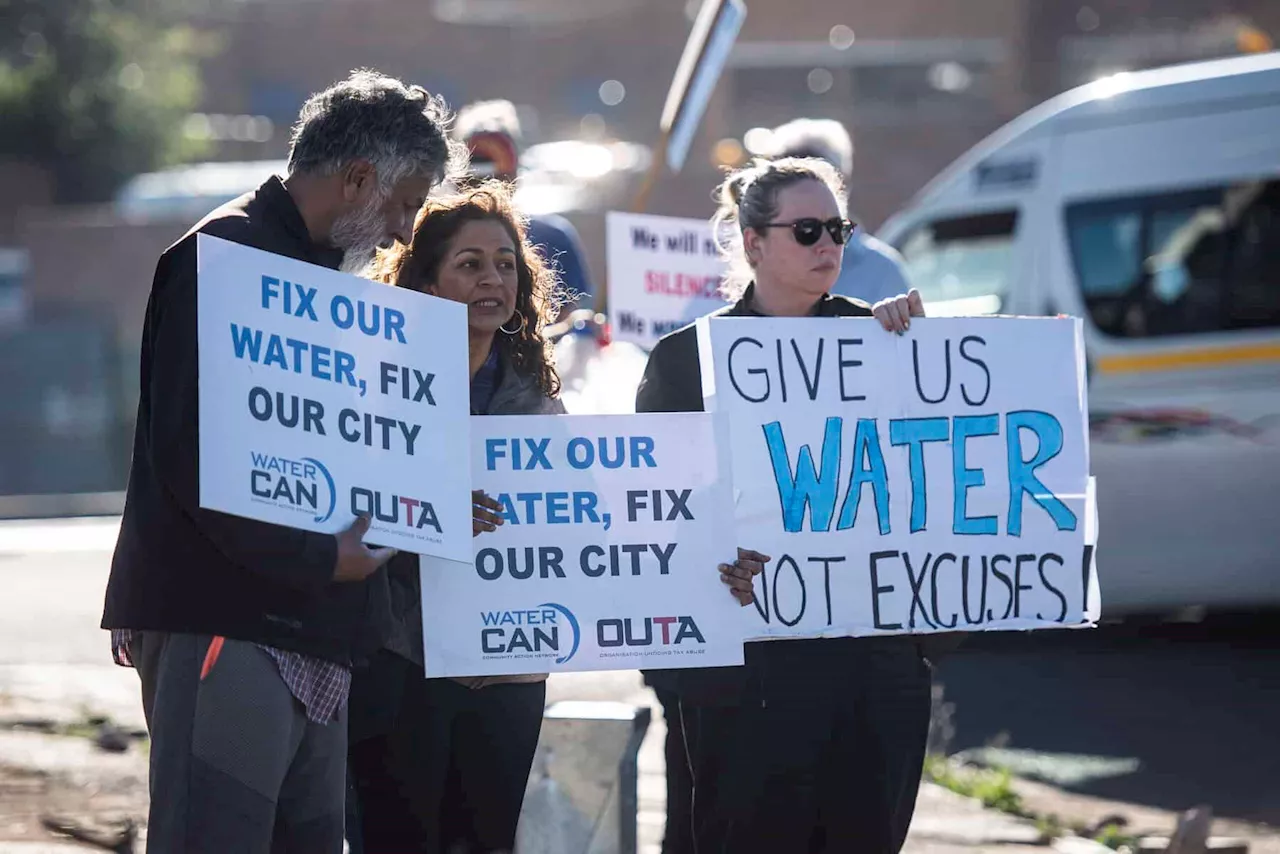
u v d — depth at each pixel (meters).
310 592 4.46
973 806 8.38
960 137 48.03
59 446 33.41
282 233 4.54
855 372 5.56
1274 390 11.84
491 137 8.57
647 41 59.81
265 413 4.44
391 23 60.56
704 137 52.84
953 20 54.50
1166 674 11.51
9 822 7.03
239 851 4.39
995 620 5.58
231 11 60.72
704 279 9.44
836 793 5.46
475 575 5.21
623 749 6.19
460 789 5.47
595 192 40.31
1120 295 12.45
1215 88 12.45
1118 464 12.22
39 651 11.55
